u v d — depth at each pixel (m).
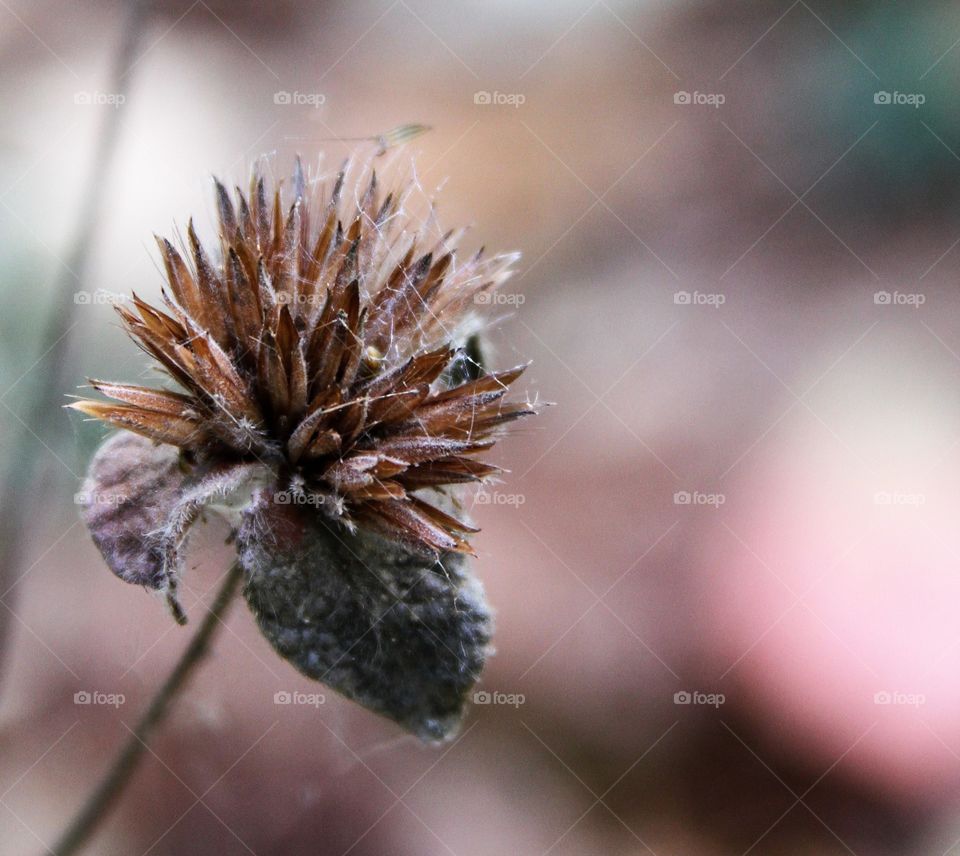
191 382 0.13
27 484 0.15
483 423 0.13
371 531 0.13
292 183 0.13
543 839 0.16
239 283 0.13
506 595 0.16
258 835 0.15
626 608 0.16
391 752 0.15
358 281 0.13
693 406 0.19
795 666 0.16
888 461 0.18
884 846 0.15
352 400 0.13
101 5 0.18
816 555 0.17
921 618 0.16
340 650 0.13
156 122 0.18
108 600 0.15
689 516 0.18
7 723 0.15
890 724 0.16
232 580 0.13
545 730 0.16
